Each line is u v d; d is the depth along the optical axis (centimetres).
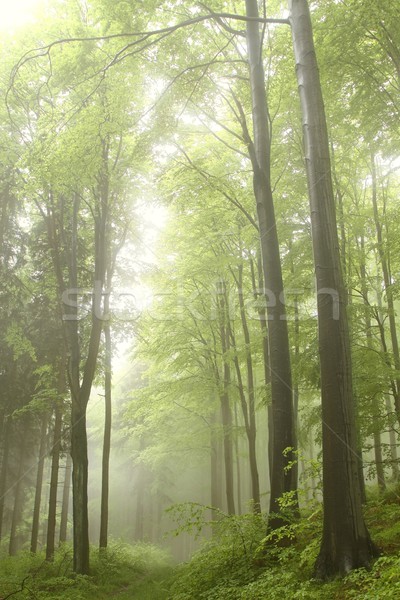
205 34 927
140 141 942
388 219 1192
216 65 924
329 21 856
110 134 1109
